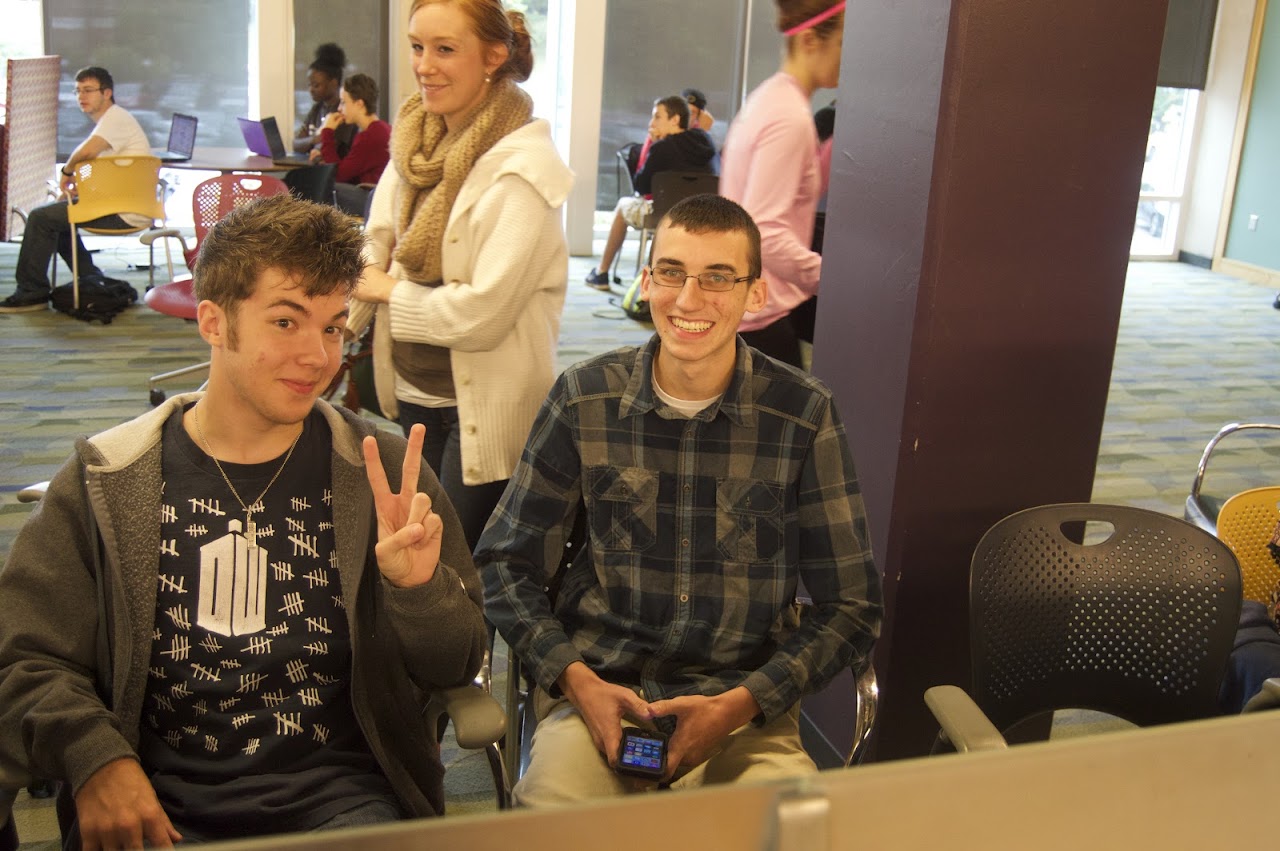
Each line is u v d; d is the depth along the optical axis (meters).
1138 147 2.14
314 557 1.47
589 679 1.68
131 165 6.02
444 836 0.55
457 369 2.29
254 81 8.31
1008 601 1.80
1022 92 2.04
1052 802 0.64
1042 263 2.15
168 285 4.57
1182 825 0.67
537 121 2.28
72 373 5.15
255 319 1.38
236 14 8.16
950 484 2.23
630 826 0.58
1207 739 0.67
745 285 1.69
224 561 1.42
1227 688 2.01
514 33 2.25
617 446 1.78
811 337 3.16
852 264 2.32
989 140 2.05
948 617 2.31
